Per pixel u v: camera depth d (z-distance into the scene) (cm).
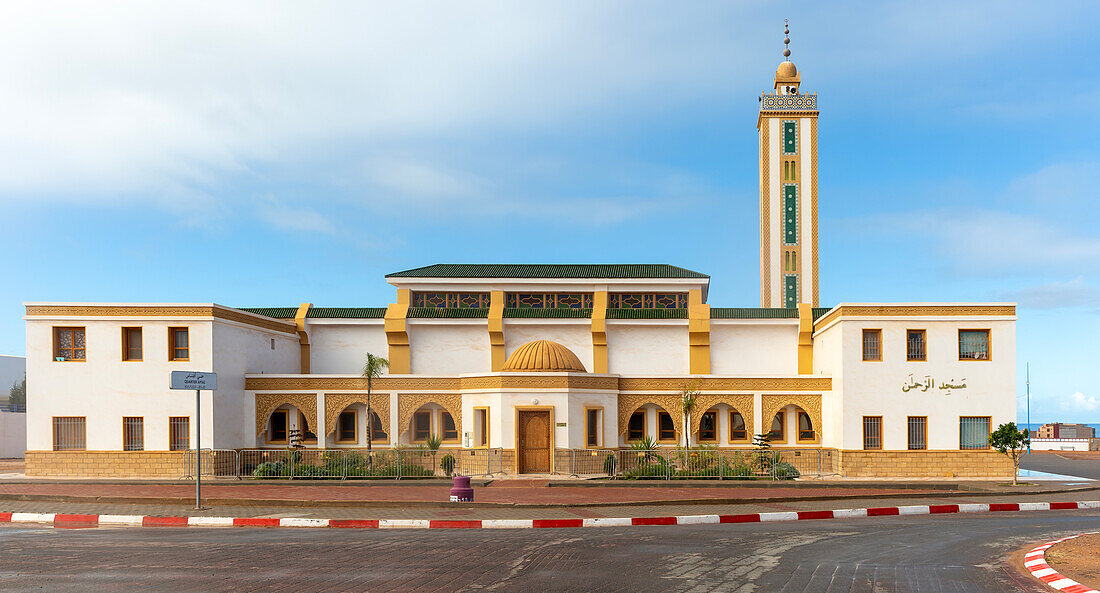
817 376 3438
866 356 3134
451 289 4175
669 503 2170
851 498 2348
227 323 3288
